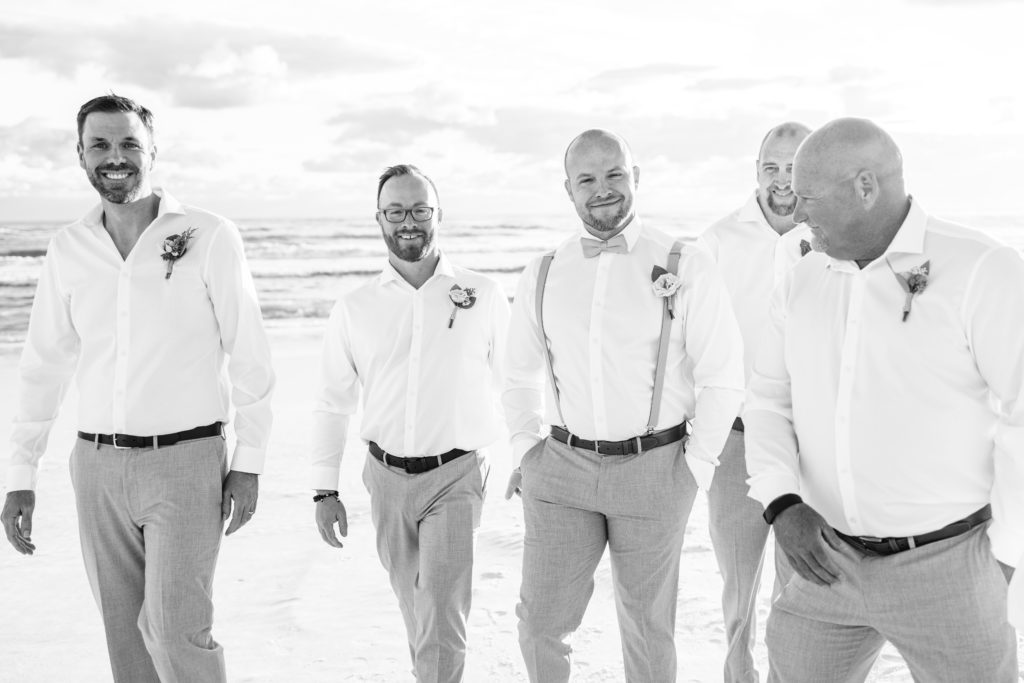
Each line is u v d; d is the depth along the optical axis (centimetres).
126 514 326
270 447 866
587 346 325
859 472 241
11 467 345
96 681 410
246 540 598
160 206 334
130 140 322
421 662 354
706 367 326
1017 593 215
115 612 335
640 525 322
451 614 356
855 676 258
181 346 328
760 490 257
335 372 396
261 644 439
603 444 324
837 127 232
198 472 326
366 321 382
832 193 231
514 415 353
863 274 240
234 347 340
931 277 231
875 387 238
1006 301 222
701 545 572
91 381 330
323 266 3316
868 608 243
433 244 382
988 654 234
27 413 346
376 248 3738
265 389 342
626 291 326
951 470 235
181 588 320
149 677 343
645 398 323
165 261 328
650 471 321
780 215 391
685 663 402
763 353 269
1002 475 227
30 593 517
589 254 332
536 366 357
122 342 326
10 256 3297
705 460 323
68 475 772
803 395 252
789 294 258
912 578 237
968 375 232
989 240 230
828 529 244
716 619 450
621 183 326
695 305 324
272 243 3822
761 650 412
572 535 330
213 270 333
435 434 370
